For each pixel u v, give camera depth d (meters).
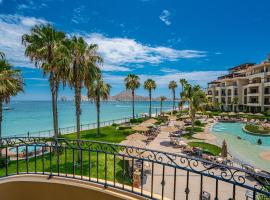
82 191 3.97
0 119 18.08
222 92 73.75
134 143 16.52
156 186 11.59
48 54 18.39
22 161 15.05
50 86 19.25
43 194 4.22
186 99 32.53
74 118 70.69
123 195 3.66
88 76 17.02
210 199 10.29
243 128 38.25
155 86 57.44
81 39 16.80
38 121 60.25
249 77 61.94
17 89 19.17
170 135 29.59
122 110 126.06
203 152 20.59
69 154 16.78
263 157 10.97
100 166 14.21
